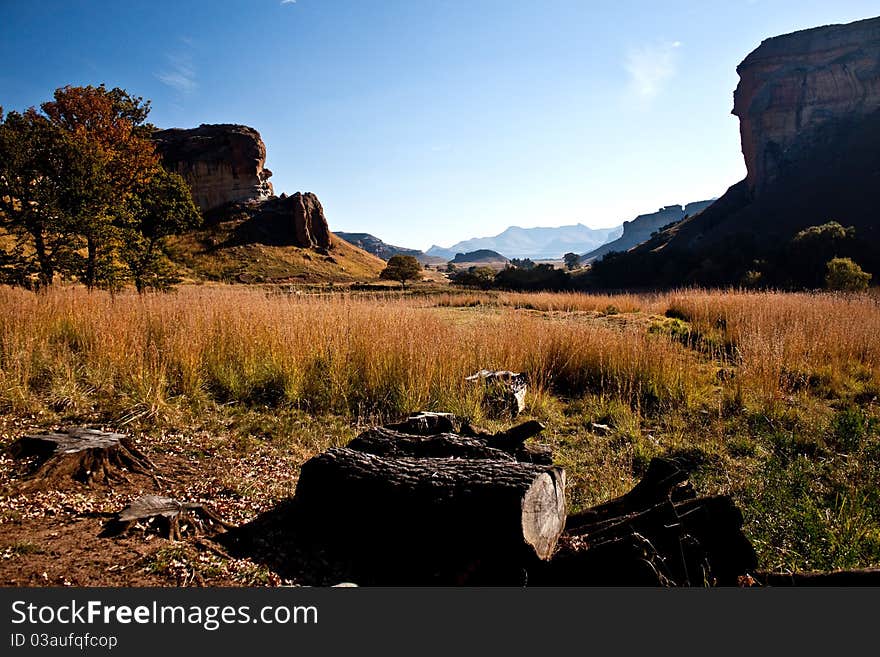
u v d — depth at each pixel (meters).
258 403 6.71
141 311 8.90
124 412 5.55
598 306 19.77
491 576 2.88
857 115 124.06
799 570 3.11
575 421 6.84
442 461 3.38
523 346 8.94
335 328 8.32
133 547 2.96
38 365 6.51
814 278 49.31
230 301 9.87
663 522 2.96
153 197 21.05
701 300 15.70
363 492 3.26
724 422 6.58
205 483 4.16
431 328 8.73
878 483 4.48
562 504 3.27
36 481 3.57
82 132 20.70
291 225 109.12
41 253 14.35
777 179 122.81
